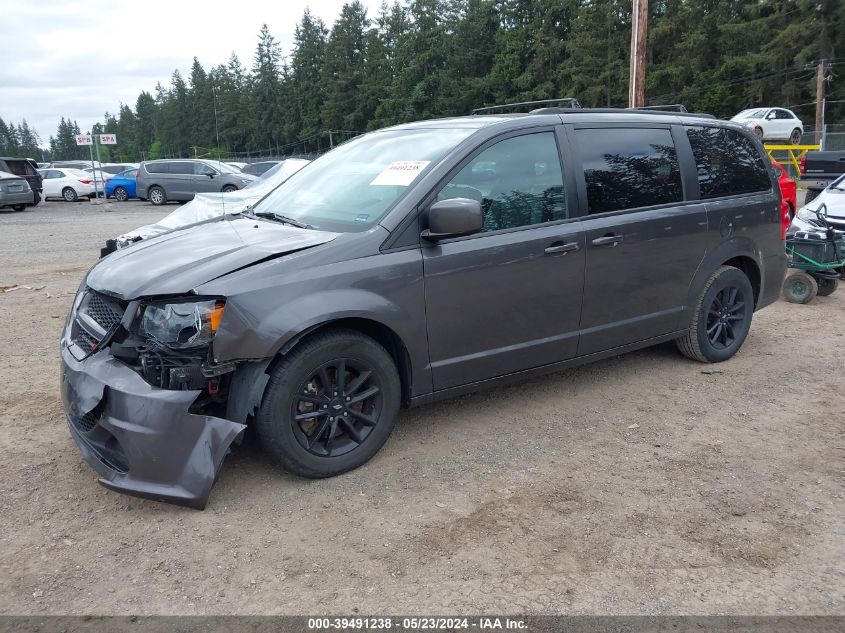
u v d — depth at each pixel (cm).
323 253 343
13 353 580
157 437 311
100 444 330
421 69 6681
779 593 271
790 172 2861
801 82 4716
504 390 489
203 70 11050
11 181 2212
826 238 751
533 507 334
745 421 436
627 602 266
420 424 431
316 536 310
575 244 423
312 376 342
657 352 575
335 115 7838
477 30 6119
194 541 306
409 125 467
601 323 452
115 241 717
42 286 881
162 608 264
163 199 2578
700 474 367
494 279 392
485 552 298
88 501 339
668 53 5094
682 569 286
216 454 316
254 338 317
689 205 492
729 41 4959
